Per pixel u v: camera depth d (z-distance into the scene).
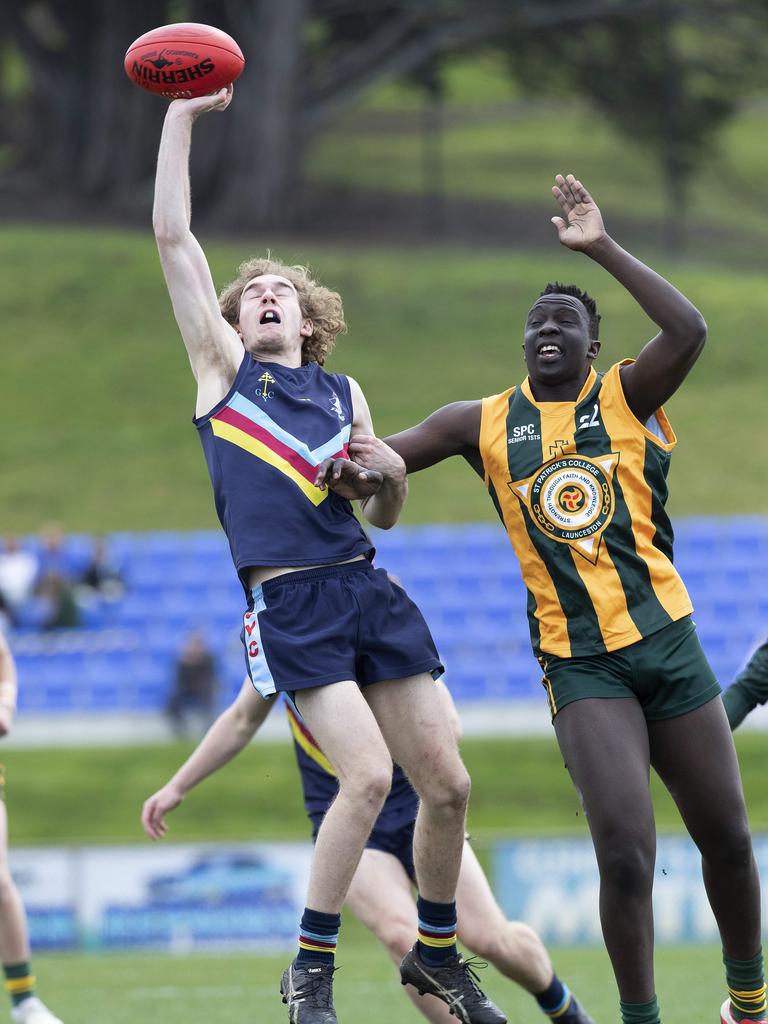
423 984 16.83
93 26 145.75
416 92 158.50
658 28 140.00
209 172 142.62
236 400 16.78
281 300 17.62
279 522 16.31
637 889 15.75
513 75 149.00
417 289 125.44
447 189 166.75
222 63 17.03
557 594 17.09
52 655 73.94
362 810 15.45
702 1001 26.38
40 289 122.88
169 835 56.56
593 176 177.25
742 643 75.75
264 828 57.22
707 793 16.66
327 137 188.50
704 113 145.50
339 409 17.17
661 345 17.22
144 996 29.17
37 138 151.75
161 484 94.94
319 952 15.66
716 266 142.50
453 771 16.20
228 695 72.25
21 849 41.94
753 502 91.81
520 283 127.25
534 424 17.64
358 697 15.80
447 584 79.88
